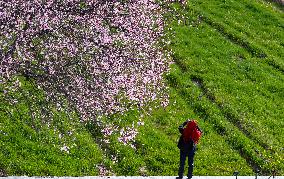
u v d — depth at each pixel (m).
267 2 47.91
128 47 19.25
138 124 24.02
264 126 29.19
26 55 17.70
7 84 19.22
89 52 18.25
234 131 27.97
